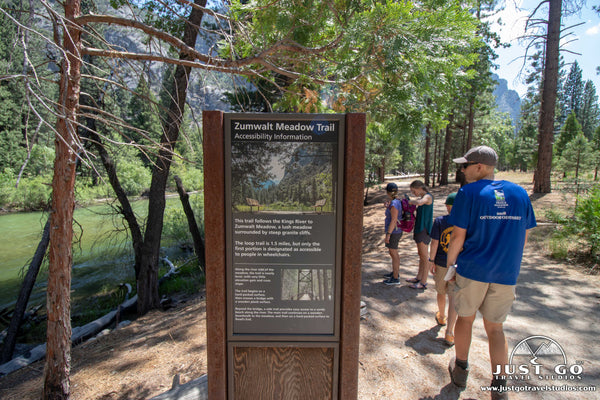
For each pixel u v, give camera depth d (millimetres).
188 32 5594
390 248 5398
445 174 26812
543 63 14688
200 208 13781
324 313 2199
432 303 4723
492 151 2691
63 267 3049
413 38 2627
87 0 3410
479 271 2539
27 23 2105
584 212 6578
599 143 37531
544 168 14625
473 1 3332
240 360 2234
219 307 2135
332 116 2094
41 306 8500
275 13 3314
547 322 4113
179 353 4168
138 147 3033
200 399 2797
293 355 2246
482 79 18188
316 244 2160
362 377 3135
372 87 3521
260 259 2164
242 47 4062
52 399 3168
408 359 3383
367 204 20234
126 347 4648
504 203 2492
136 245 7988
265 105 7984
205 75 3619
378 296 4996
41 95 2135
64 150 2848
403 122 3293
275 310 2189
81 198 6930
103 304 8414
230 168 2107
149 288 7180
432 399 2824
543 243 7305
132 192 11930
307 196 2135
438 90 3244
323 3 3166
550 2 13656
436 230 3756
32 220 17656
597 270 5805
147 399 3250
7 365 5141
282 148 2111
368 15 2576
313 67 4020
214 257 2105
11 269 11352
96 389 3562
